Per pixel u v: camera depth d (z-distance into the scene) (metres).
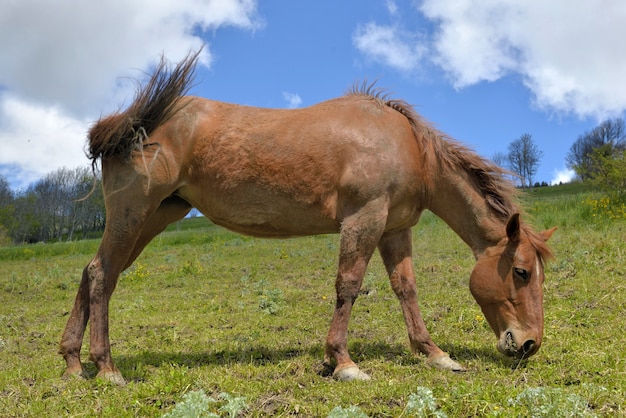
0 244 46.84
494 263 4.37
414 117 4.72
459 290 7.58
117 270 4.38
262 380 4.01
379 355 4.74
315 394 3.59
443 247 12.03
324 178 4.30
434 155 4.60
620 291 6.34
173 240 21.20
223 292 9.38
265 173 4.31
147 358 5.00
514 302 4.23
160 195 4.39
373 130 4.32
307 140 4.31
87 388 3.99
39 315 8.33
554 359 4.28
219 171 4.37
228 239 20.45
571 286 6.82
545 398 2.96
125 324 7.02
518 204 4.65
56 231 59.41
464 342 5.15
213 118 4.46
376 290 8.03
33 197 57.09
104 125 4.35
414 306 4.74
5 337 6.65
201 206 4.61
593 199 15.09
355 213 4.24
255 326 6.46
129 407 3.52
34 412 3.51
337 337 4.16
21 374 4.60
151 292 9.94
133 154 4.28
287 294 8.54
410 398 3.04
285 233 4.58
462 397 3.30
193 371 4.27
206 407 2.88
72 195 58.03
